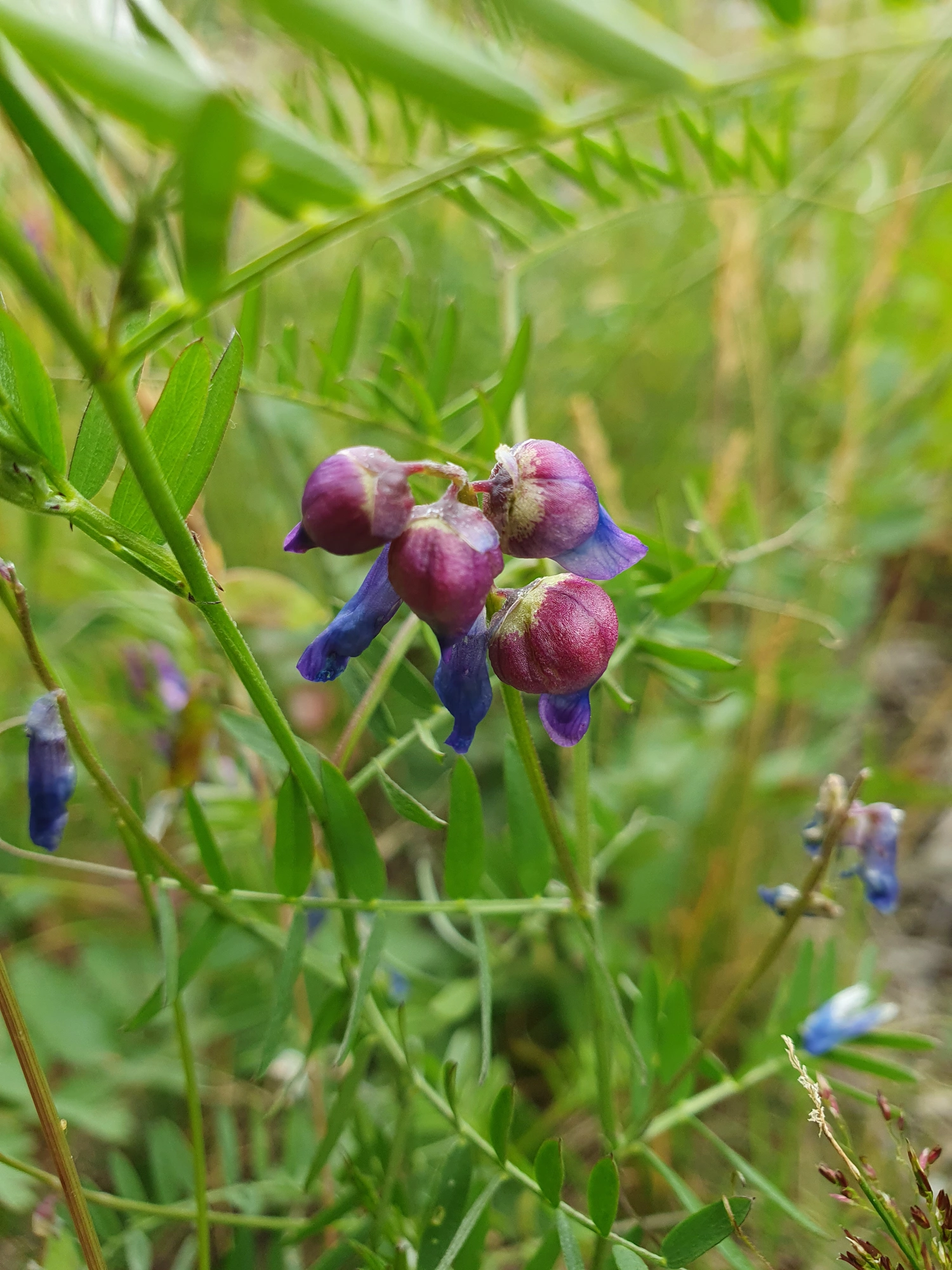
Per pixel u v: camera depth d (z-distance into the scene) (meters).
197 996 0.18
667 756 0.20
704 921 0.18
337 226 0.08
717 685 0.19
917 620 0.28
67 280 0.16
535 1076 0.19
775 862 0.21
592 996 0.12
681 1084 0.13
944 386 0.24
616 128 0.15
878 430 0.24
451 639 0.09
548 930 0.18
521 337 0.14
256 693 0.11
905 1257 0.11
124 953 0.18
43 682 0.11
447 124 0.07
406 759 0.21
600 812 0.16
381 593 0.10
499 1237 0.16
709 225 0.27
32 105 0.08
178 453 0.10
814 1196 0.16
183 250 0.07
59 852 0.19
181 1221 0.14
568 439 0.25
